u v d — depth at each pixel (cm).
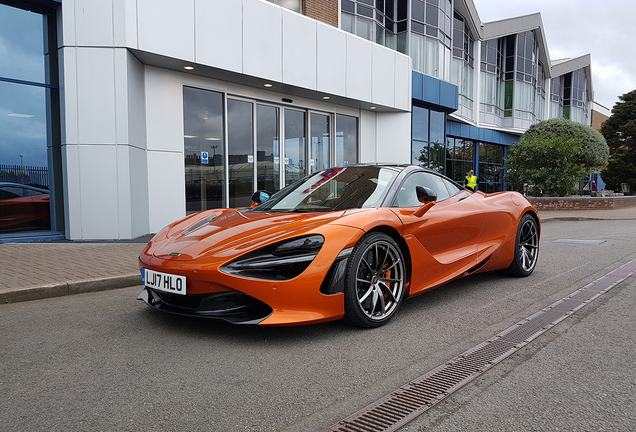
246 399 200
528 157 1661
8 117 676
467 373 228
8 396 204
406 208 339
